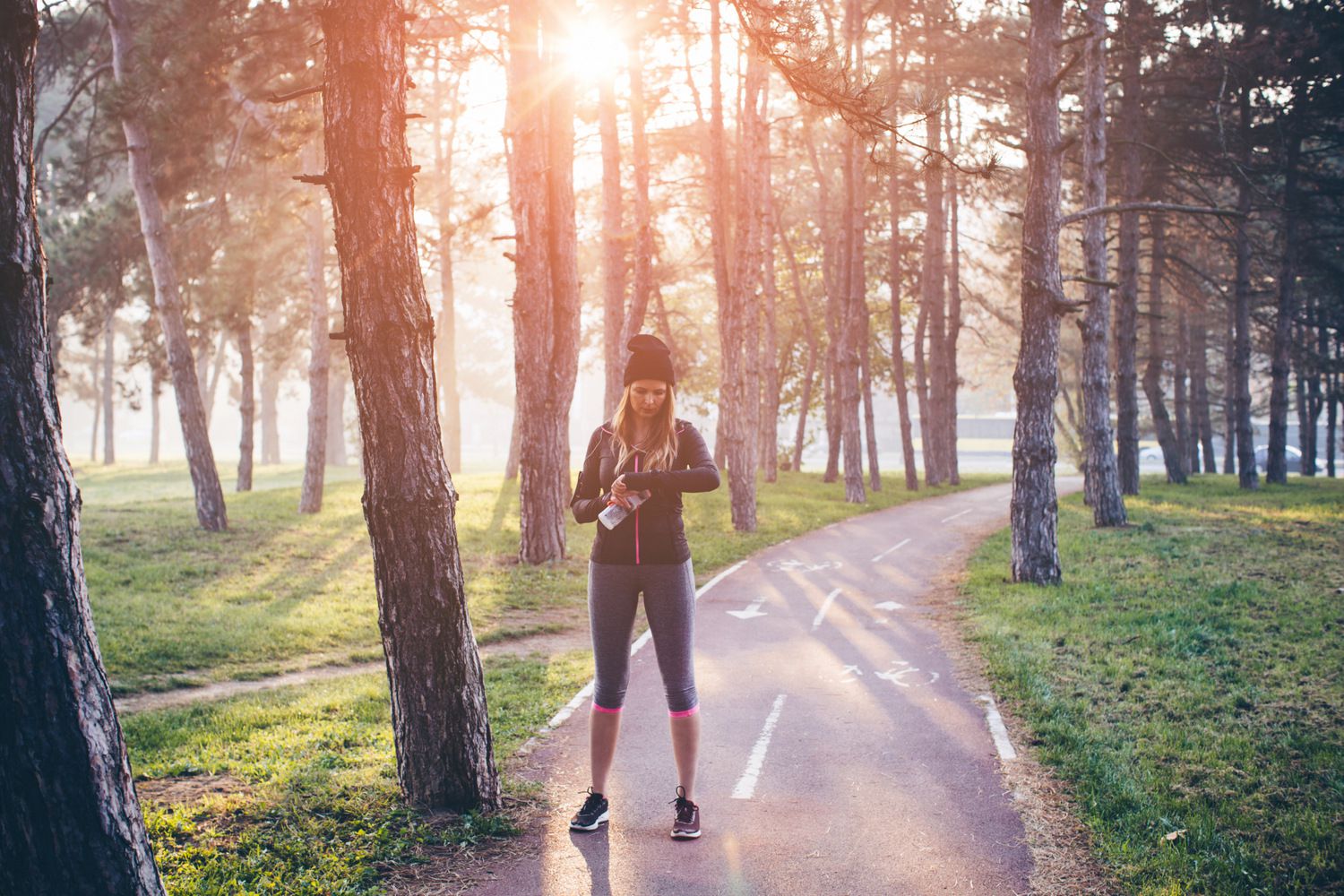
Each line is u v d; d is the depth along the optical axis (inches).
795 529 827.4
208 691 334.0
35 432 108.7
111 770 111.2
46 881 105.8
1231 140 1028.5
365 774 217.2
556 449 616.1
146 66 610.9
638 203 842.8
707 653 367.6
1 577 105.3
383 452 186.9
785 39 239.9
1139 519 822.5
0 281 106.4
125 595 475.8
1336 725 256.1
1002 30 1088.2
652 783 220.5
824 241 1397.6
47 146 1216.2
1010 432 3939.5
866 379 1347.2
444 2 692.1
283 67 641.6
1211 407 2134.6
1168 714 268.5
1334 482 1376.7
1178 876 171.0
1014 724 269.1
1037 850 184.5
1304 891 168.2
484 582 539.2
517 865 174.9
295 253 1158.3
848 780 223.5
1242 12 958.4
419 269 188.4
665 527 178.1
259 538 656.4
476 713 196.4
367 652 386.3
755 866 175.5
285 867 169.5
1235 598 436.8
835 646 380.2
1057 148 514.0
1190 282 1300.4
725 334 814.5
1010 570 561.9
